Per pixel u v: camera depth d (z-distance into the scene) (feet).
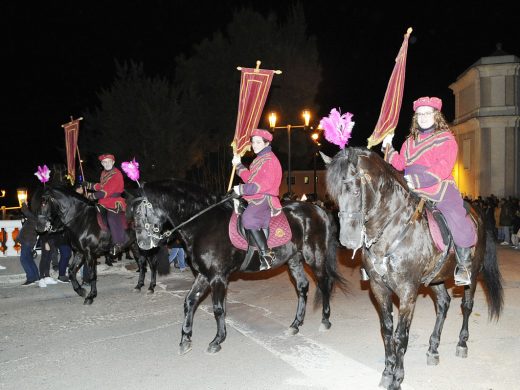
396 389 16.85
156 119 85.87
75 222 31.73
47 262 37.93
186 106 89.56
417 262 17.52
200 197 22.27
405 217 17.53
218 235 21.80
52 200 31.40
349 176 15.87
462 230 18.45
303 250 24.89
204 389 17.60
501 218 67.82
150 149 86.79
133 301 32.12
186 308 21.89
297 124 93.45
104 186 33.76
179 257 44.45
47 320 27.45
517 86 92.48
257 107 27.35
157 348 22.18
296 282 25.18
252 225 21.95
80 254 32.96
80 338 23.90
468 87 101.09
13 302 32.30
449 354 20.85
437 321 20.27
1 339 23.98
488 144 93.25
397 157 19.49
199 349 21.97
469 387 17.46
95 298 33.19
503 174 92.38
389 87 21.44
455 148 17.92
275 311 28.96
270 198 22.44
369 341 22.91
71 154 40.78
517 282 36.09
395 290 17.80
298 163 122.42
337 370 19.27
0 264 42.55
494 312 23.52
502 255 52.42
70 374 19.22
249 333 24.40
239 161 24.58
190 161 89.15
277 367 19.63
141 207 21.72
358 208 15.97
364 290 34.19
